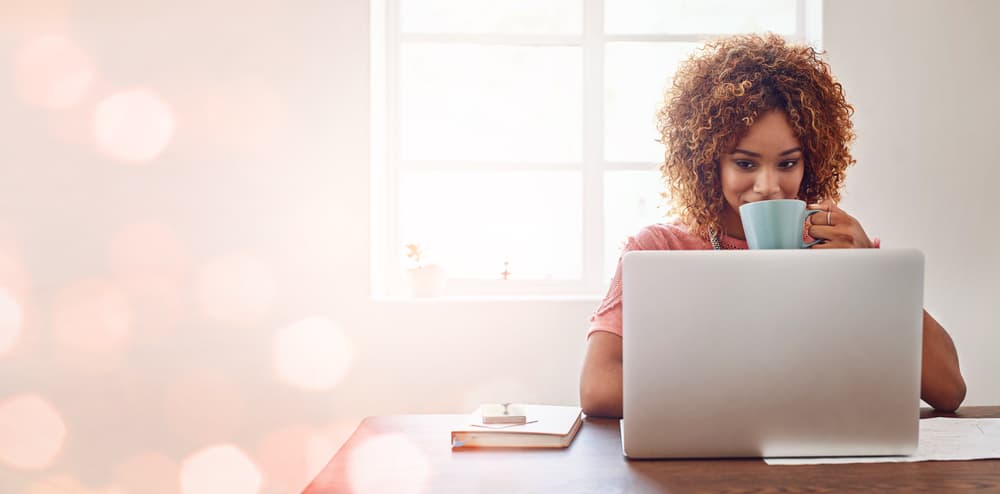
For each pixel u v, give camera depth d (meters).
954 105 2.20
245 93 2.16
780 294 0.79
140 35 2.15
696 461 0.83
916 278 0.79
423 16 2.40
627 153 2.43
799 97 1.28
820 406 0.81
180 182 2.15
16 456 2.15
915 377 0.80
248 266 2.15
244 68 2.16
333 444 2.16
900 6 2.20
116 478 2.17
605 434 1.00
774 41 1.39
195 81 2.16
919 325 0.80
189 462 2.16
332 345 2.15
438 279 2.25
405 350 2.15
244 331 2.15
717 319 0.80
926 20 2.20
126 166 2.15
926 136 2.20
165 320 2.15
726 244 1.42
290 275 2.15
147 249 2.15
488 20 2.42
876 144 2.20
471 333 2.16
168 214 2.15
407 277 2.27
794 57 1.33
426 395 2.15
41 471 2.16
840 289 0.79
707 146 1.33
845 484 0.75
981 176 2.20
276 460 2.16
